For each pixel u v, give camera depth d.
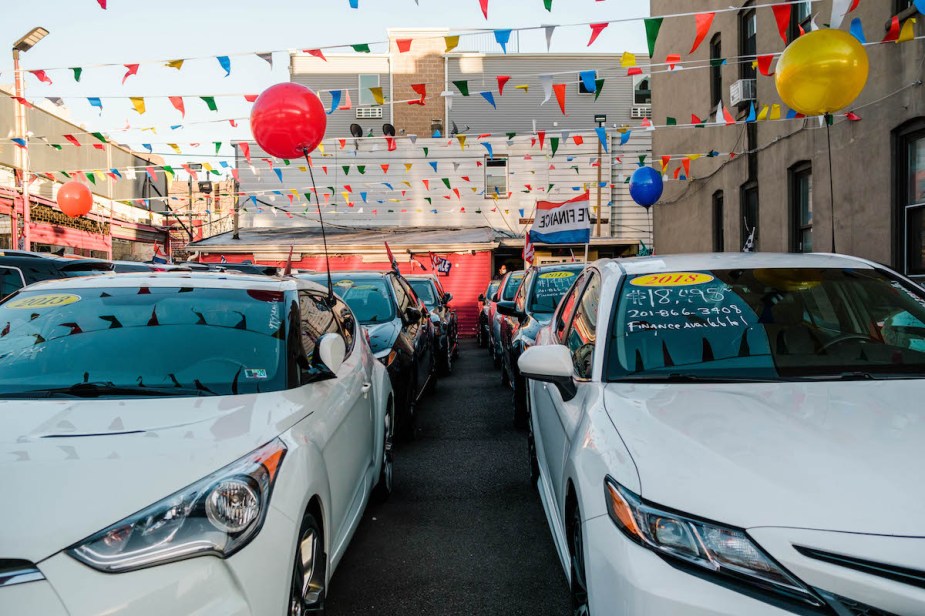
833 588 1.83
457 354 15.41
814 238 10.33
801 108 6.10
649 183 11.19
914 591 1.78
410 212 23.02
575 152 22.55
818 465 2.10
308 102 5.98
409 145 22.81
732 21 12.98
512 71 26.84
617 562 2.10
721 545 1.95
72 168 20.84
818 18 9.70
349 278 8.19
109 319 3.38
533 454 5.06
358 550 4.10
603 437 2.54
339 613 3.32
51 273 7.28
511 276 13.51
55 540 1.94
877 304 3.37
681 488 2.10
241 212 23.08
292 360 3.28
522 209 21.41
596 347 3.28
